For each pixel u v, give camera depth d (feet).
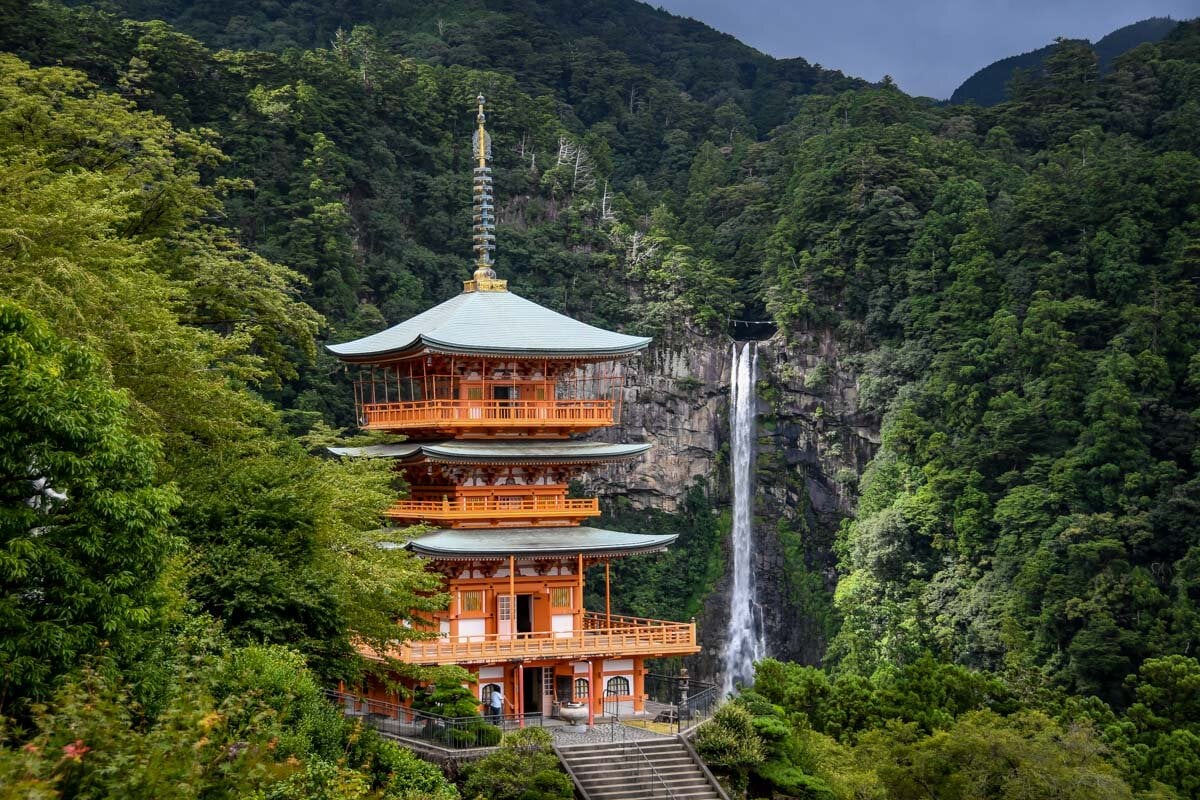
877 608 442.91
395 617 189.37
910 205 540.11
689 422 537.65
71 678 95.20
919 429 475.72
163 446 154.81
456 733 185.88
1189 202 511.81
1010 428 451.53
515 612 229.25
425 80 591.37
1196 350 463.83
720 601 517.96
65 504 105.40
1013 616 403.75
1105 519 407.03
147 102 456.86
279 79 515.50
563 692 226.38
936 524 449.48
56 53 438.81
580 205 586.04
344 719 160.15
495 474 236.02
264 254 448.24
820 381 524.52
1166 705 271.90
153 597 108.27
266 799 104.99
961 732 189.06
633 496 522.88
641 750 194.29
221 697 125.80
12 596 97.55
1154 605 384.47
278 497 157.58
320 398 419.13
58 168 213.25
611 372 519.60
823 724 220.43
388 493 198.80
